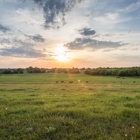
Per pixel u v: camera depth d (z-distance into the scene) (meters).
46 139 4.80
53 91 19.16
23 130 5.36
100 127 5.65
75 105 9.32
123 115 7.05
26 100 11.20
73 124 5.84
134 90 20.50
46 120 6.25
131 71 93.25
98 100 11.10
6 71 132.50
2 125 5.80
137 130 5.37
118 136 4.93
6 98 11.80
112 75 106.25
